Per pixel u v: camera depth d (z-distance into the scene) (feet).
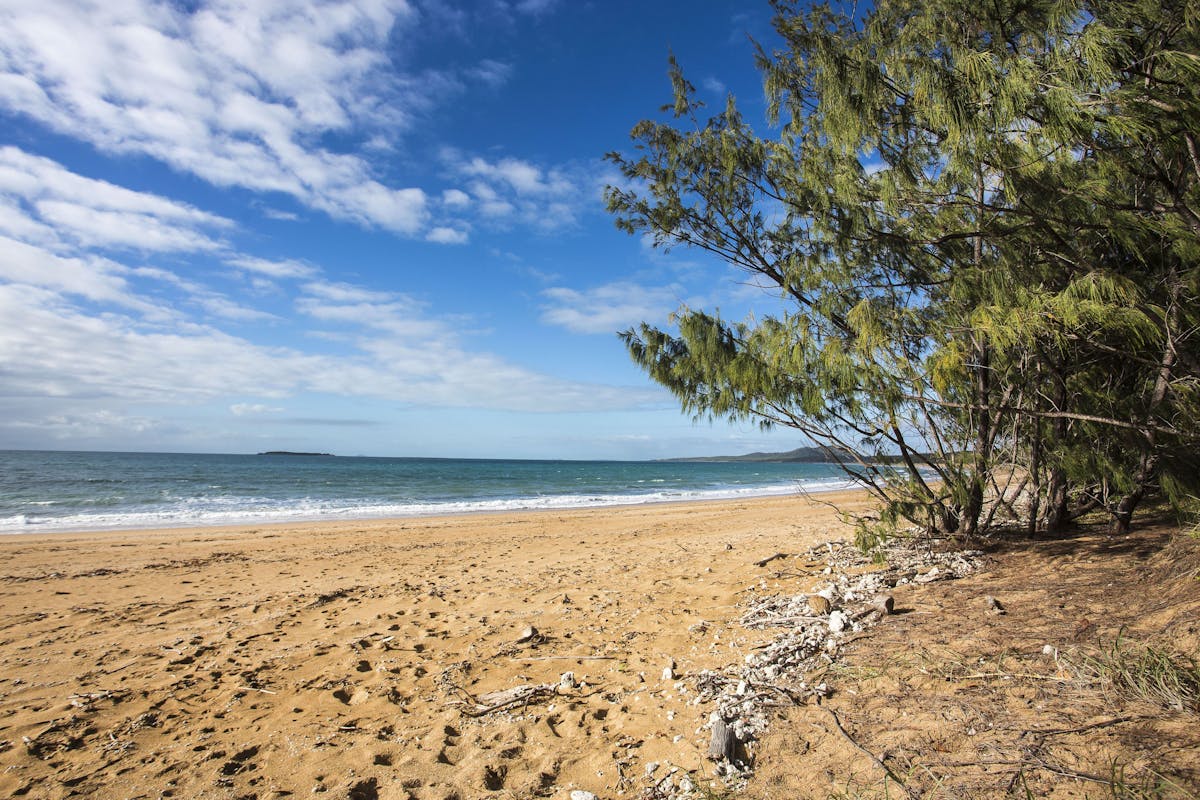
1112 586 12.27
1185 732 6.87
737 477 181.27
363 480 133.08
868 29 14.90
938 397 16.94
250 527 49.65
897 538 20.35
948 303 16.02
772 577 20.11
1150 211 12.21
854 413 17.69
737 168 18.63
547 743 10.17
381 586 24.52
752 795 7.64
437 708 12.04
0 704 12.87
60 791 9.36
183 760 10.28
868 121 14.01
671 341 19.62
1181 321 13.33
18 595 23.86
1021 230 13.28
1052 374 15.12
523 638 15.92
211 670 14.66
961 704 8.75
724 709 10.17
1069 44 10.57
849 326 16.46
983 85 10.80
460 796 8.72
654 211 19.40
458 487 115.24
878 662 10.85
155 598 23.11
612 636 15.72
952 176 14.42
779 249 19.20
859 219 15.56
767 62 16.94
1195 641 8.53
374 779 9.38
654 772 8.79
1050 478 18.24
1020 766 6.98
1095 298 11.56
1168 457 14.38
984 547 18.17
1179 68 9.75
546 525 48.21
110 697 13.06
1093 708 7.89
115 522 54.49
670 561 26.23
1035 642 10.27
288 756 10.28
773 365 17.08
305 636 17.51
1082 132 10.44
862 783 7.36
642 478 168.35
